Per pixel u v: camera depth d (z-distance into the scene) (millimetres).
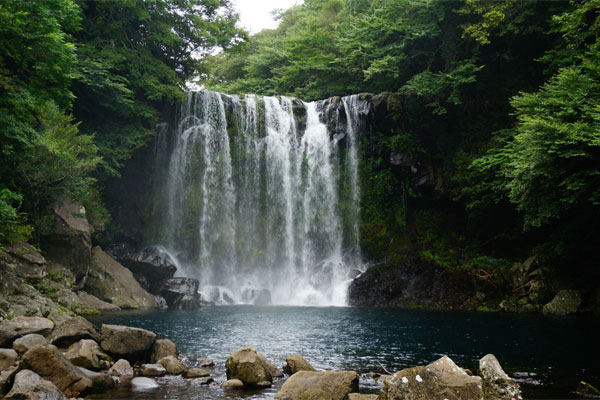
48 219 19969
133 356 10055
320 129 32906
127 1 27266
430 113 29891
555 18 20609
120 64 28109
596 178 17938
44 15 14383
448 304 25203
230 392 8102
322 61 36906
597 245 22266
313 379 7746
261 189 32344
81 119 27609
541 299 22656
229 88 44656
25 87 15453
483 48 29594
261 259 31438
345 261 31203
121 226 29484
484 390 6715
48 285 17781
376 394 7637
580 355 11523
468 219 29047
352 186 31922
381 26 31578
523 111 21406
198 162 31875
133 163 30562
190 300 23891
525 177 19141
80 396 7770
